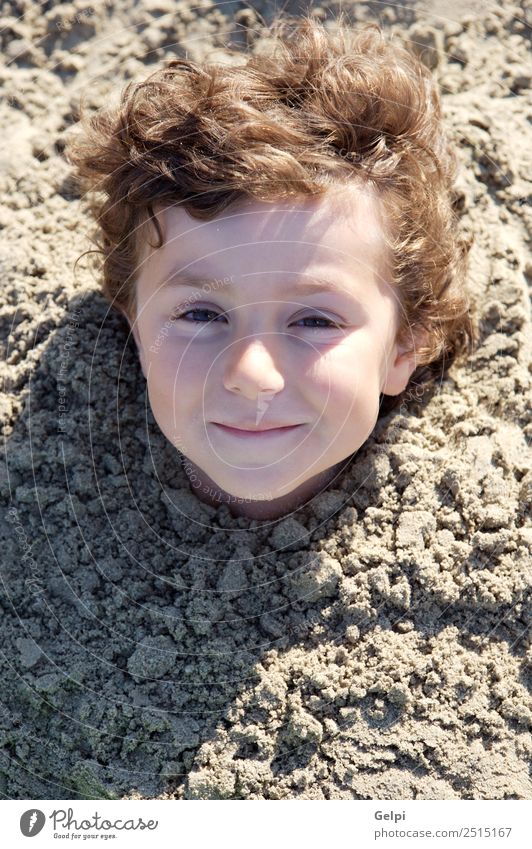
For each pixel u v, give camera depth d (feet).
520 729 4.59
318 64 5.01
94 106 6.41
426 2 6.61
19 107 6.42
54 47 6.62
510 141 6.12
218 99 4.63
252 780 4.38
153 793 4.42
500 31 6.62
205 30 6.64
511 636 4.75
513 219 5.92
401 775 4.43
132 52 6.59
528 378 5.35
